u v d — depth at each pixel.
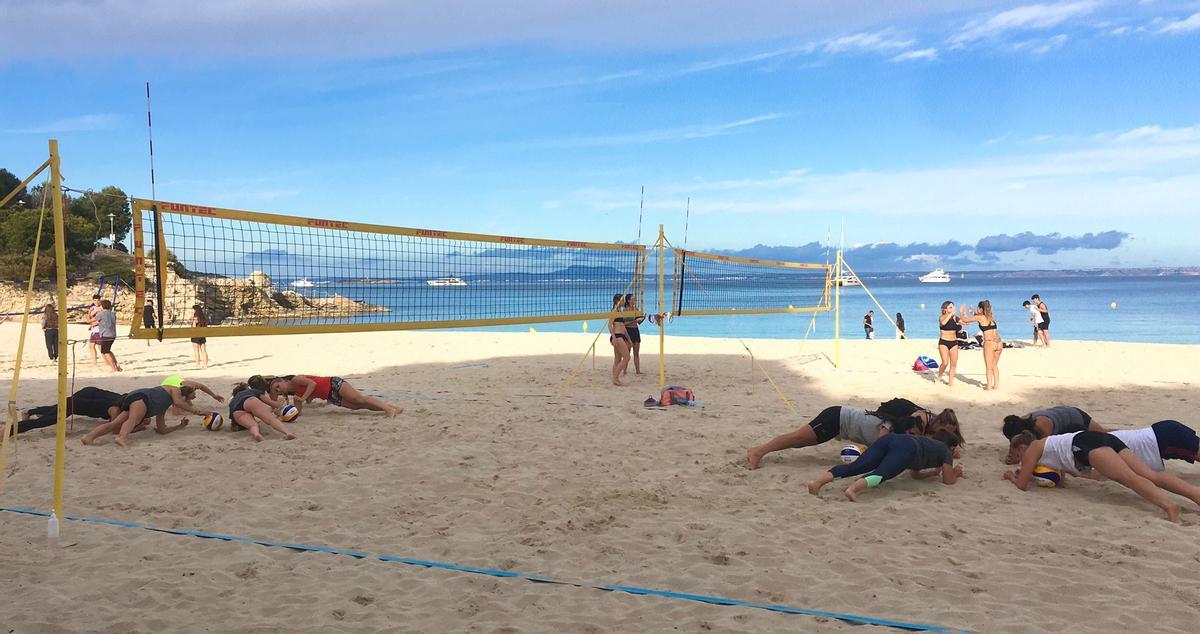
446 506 5.16
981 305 10.49
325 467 6.12
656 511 5.04
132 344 18.70
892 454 5.31
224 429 7.55
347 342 19.16
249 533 4.62
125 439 6.88
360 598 3.66
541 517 4.92
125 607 3.54
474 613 3.51
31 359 15.32
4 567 4.02
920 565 4.04
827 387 10.73
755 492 5.45
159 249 5.08
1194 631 3.24
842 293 73.88
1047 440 5.34
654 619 3.43
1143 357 14.55
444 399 9.48
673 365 13.54
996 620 3.36
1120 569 3.95
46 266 34.22
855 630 3.28
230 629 3.32
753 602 3.60
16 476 5.87
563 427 7.65
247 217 5.62
